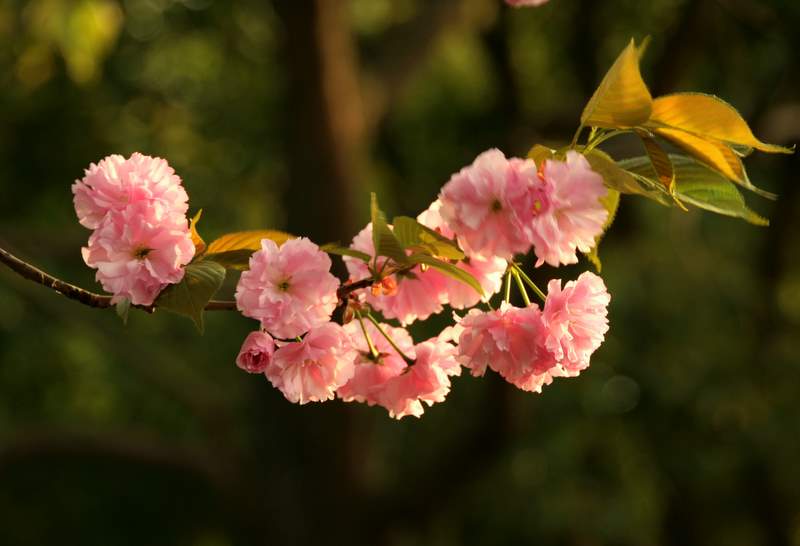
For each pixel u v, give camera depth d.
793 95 9.55
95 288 11.73
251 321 12.50
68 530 13.69
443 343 2.37
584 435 11.77
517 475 11.60
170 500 13.62
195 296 2.07
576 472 11.52
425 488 10.38
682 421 11.49
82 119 12.64
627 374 11.23
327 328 2.14
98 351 12.90
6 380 13.00
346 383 2.34
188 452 11.26
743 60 10.80
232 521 12.58
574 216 1.94
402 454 11.95
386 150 12.92
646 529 11.71
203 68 13.59
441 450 10.54
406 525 10.52
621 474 11.74
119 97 12.71
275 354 2.13
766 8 9.45
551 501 11.17
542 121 11.39
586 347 2.20
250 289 2.07
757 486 11.88
